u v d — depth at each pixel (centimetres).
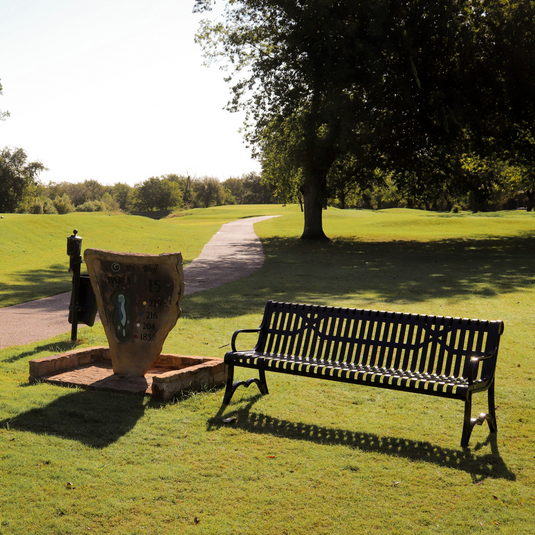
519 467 404
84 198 16475
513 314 1065
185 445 442
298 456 422
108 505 344
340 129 2723
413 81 2656
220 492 363
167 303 612
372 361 532
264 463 408
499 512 336
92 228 3584
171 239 3478
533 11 2509
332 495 359
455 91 2619
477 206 8088
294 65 2692
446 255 2506
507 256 2398
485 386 462
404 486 372
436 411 533
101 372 646
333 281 1631
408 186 3200
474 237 3481
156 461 411
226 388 561
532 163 3209
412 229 4300
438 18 2488
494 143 2911
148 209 14400
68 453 421
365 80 2572
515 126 2859
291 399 567
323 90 2622
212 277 1772
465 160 3462
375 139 2538
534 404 554
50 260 2294
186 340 852
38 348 791
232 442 449
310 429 481
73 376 626
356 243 3244
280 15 2764
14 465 397
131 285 623
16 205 9212
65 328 966
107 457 416
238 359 556
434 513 336
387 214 6619
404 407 546
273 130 3238
